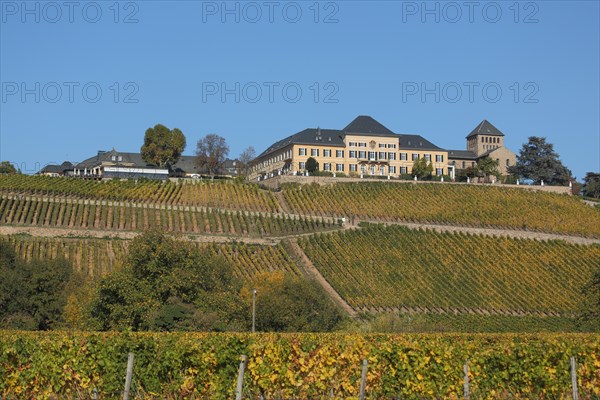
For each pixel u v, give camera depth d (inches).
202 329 3134.8
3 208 5423.2
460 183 7332.7
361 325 3939.5
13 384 1390.3
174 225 5644.7
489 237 5994.1
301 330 3698.3
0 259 4040.4
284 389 1407.5
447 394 1450.5
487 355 1513.3
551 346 1571.1
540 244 5979.3
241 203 6402.6
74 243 5032.0
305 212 6353.3
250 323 3631.9
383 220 6269.7
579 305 4943.4
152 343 1401.3
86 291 3627.0
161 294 3326.8
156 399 1409.9
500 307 4857.3
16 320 3506.4
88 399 1413.6
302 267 5177.2
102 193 6067.9
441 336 2080.5
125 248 5044.3
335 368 1432.1
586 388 1555.1
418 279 5132.9
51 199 5802.2
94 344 1435.8
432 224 6220.5
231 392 1390.3
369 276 5093.5
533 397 1519.4
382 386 1446.9
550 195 7204.7
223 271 4200.3
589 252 5895.7
